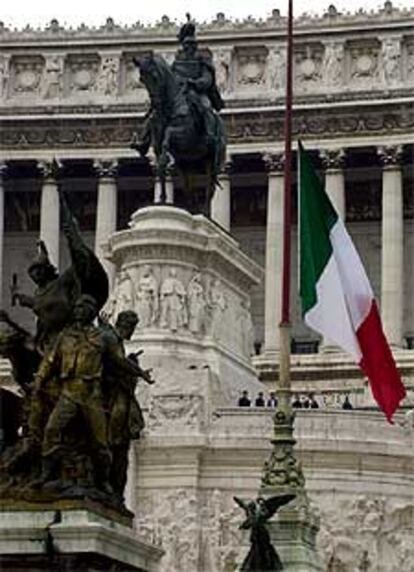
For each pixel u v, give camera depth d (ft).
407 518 195.52
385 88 396.57
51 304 87.76
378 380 145.89
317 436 195.11
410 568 193.26
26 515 82.48
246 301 233.76
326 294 144.97
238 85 404.36
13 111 409.08
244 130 400.88
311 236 145.89
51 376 85.56
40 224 410.11
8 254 418.10
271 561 115.65
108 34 410.72
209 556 189.78
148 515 191.93
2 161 405.80
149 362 206.39
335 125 399.44
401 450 197.06
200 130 224.74
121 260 220.23
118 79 410.93
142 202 418.31
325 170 400.88
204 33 405.59
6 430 88.28
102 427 84.58
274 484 129.29
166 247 215.92
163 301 214.28
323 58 403.95
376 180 412.36
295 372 344.49
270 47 403.54
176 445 193.36
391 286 380.78
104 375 86.28
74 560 81.30
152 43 409.90
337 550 191.31
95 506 83.46
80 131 407.64
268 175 399.65
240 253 228.02
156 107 224.94
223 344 219.00
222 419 196.65
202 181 284.61
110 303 220.23
